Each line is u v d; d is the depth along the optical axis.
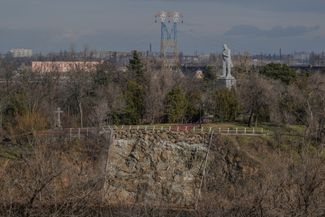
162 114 97.00
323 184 24.72
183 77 123.56
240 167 58.62
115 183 45.47
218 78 121.31
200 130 76.62
